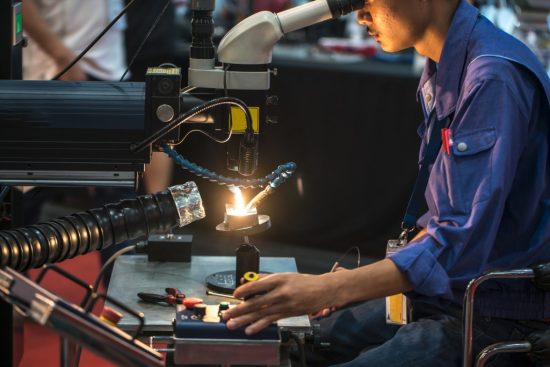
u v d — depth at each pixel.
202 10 2.37
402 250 2.28
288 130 5.37
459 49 2.53
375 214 5.31
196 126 2.41
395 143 5.19
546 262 2.37
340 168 5.33
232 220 2.37
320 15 2.45
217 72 2.37
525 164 2.45
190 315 2.16
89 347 1.85
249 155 2.35
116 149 2.29
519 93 2.38
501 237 2.49
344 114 5.26
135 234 2.42
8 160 2.28
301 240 5.49
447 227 2.28
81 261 4.90
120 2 4.39
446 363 2.45
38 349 3.82
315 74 5.25
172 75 2.26
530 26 5.36
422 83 2.82
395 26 2.59
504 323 2.50
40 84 2.33
